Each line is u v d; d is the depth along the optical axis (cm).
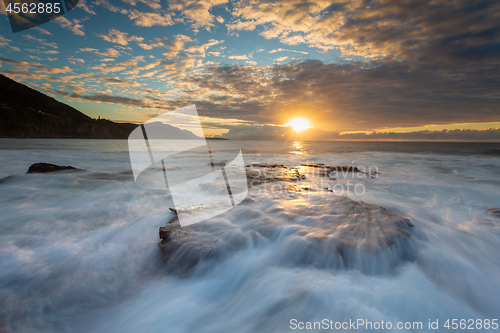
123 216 484
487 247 374
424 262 313
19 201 600
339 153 2780
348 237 337
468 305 244
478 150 3344
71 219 467
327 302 228
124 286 292
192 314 240
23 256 334
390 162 1769
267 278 280
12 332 227
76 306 259
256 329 209
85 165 1377
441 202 672
